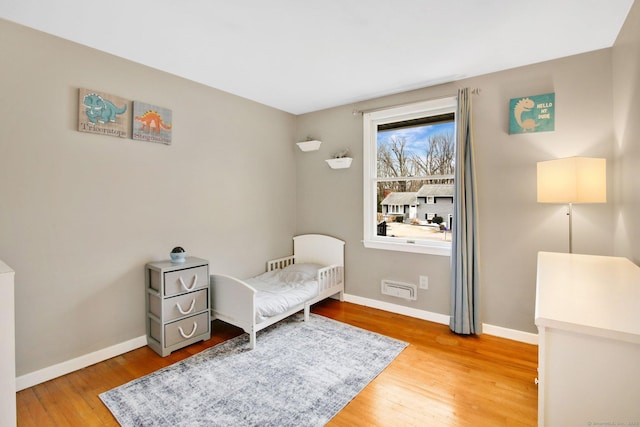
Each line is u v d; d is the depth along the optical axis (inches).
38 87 82.5
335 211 153.0
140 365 92.9
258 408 73.7
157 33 84.0
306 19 77.4
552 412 37.8
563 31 83.5
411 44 90.2
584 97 96.2
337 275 147.0
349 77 115.0
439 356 98.1
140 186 103.7
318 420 69.9
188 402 75.7
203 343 107.5
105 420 69.9
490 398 77.6
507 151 108.7
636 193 72.6
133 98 101.2
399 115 134.4
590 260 74.8
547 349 37.7
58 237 86.7
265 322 107.9
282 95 135.0
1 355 59.2
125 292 100.6
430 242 129.4
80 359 90.9
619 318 36.7
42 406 74.3
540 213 103.8
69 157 88.2
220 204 128.8
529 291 106.3
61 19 77.2
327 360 95.7
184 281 102.7
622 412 34.8
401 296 134.0
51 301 85.8
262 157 147.1
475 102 114.0
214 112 125.7
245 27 81.0
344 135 148.7
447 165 125.0
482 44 90.5
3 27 77.2
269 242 151.8
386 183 141.3
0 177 77.3
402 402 76.2
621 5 72.1
